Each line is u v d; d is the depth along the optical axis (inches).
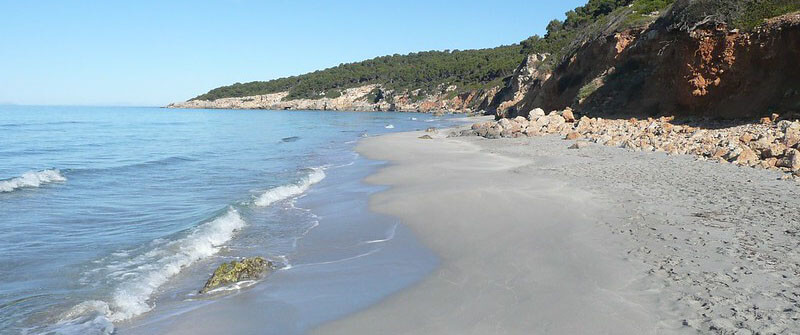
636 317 219.3
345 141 1462.8
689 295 235.5
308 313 258.1
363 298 274.5
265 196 571.5
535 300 247.4
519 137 1272.1
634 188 502.6
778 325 201.3
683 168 609.3
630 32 1561.3
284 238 414.3
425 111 5093.5
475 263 318.3
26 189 656.4
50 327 245.9
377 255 358.0
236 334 238.5
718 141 758.5
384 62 7721.5
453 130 1706.4
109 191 645.9
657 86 1280.8
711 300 228.1
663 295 238.4
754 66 939.3
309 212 513.0
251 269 319.9
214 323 251.6
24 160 1004.6
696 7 1063.0
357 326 238.1
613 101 1429.6
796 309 214.2
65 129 2070.6
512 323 224.8
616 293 246.7
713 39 997.2
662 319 215.2
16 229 444.1
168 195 616.1
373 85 6565.0
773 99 887.7
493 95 4050.2
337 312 257.3
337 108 6097.4
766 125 807.1
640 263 284.0
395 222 452.4
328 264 343.3
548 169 679.1
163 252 368.2
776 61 898.7
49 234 426.6
